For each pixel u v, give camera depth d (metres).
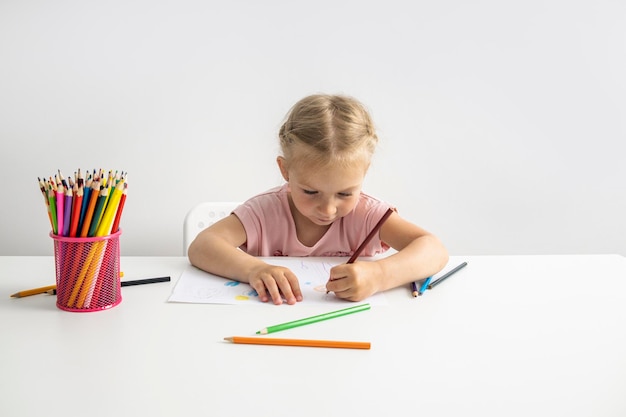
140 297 0.74
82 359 0.55
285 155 0.90
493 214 1.74
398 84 1.65
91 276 0.67
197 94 1.62
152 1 1.57
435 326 0.65
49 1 1.55
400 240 0.96
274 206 1.04
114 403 0.47
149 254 1.72
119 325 0.64
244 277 0.79
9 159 1.63
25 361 0.55
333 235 1.03
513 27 1.63
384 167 1.69
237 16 1.59
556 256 0.95
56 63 1.58
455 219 1.74
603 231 1.76
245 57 1.61
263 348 0.58
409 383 0.51
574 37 1.64
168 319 0.66
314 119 0.84
